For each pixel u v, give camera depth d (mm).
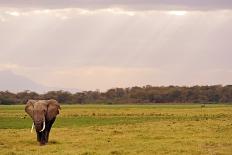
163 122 60656
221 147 32125
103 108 135500
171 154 28781
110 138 38062
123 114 92688
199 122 56562
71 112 101625
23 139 38094
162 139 37094
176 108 132625
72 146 32781
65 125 59875
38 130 33562
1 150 30656
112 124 61312
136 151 29953
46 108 34375
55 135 41594
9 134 43031
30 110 34344
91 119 74500
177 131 43688
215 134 40281
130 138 38000
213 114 88312
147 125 53750
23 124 62500
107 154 28641
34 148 31578
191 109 119688
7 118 76688
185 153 29266
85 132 44375
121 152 29266
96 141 35812
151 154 28750
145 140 36469
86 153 28750
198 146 32438
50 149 31016
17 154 28859
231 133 40906
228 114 87438
